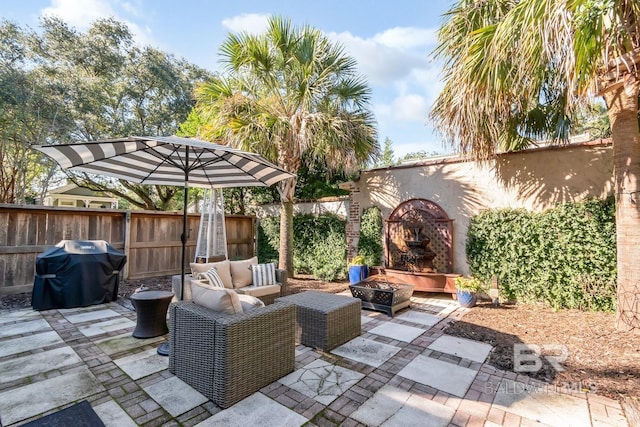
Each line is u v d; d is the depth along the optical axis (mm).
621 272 4047
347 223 8008
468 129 5016
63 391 2551
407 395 2564
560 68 3309
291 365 2945
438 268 6492
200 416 2254
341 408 2375
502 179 5930
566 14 2877
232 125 6504
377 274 6953
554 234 5312
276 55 6777
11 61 9336
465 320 4633
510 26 3430
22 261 5824
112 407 2342
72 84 10078
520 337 3896
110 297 5430
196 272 4773
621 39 3078
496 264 5816
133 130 11867
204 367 2518
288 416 2266
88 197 14328
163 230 7766
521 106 4672
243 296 3027
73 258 5078
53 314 4680
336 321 3584
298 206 9055
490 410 2355
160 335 3822
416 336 3949
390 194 7285
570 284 5168
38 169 11180
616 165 4129
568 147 5301
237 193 10469
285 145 6863
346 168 7141
